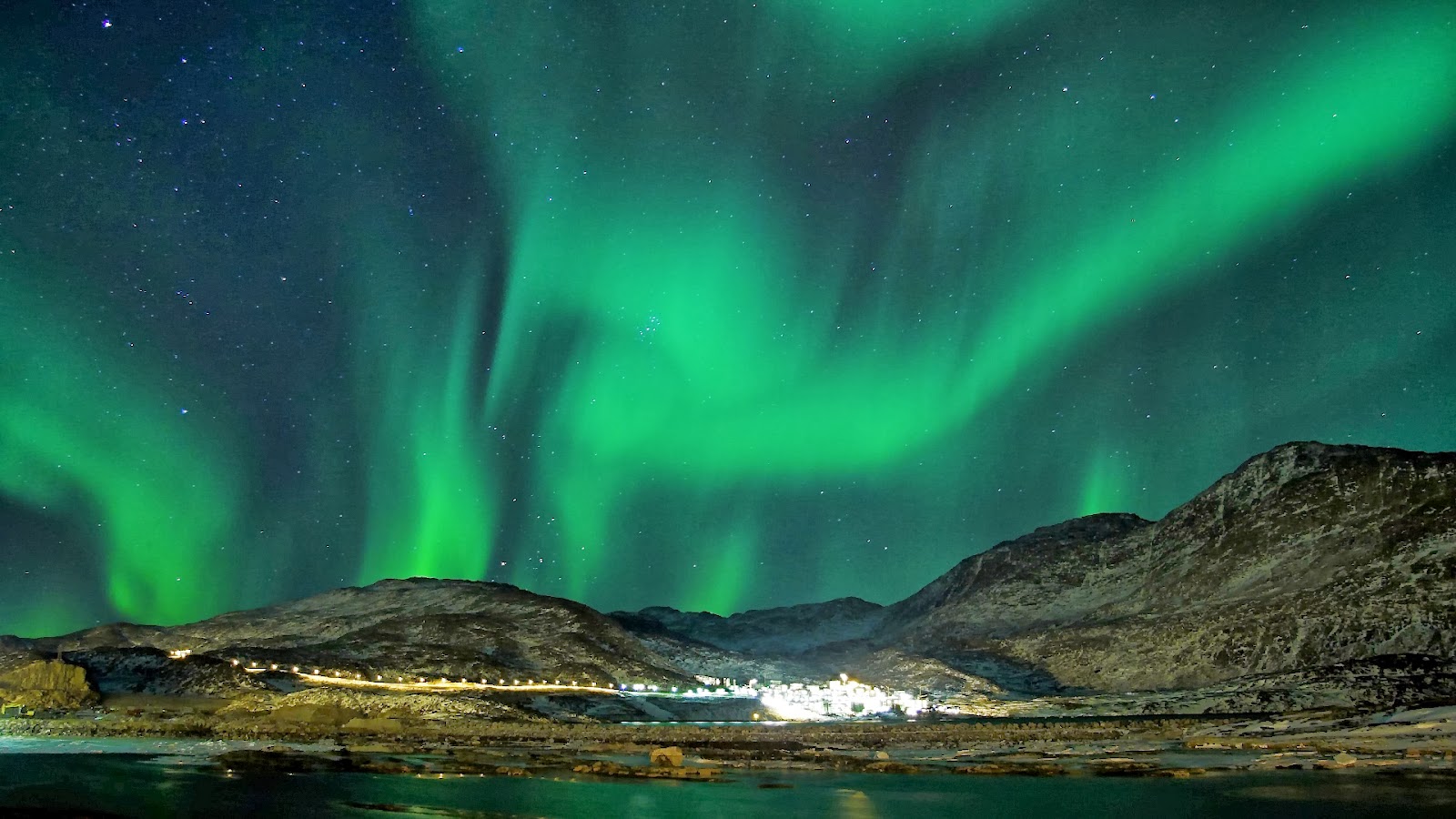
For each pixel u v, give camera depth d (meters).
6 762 39.53
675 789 33.59
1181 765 39.56
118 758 41.06
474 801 30.19
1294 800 29.34
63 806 28.30
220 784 33.34
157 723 57.06
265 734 53.81
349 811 27.92
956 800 31.17
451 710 67.69
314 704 63.59
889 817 27.72
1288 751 44.12
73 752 43.66
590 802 30.31
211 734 53.34
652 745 52.09
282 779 34.69
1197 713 73.62
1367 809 27.25
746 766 41.09
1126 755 44.66
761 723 75.62
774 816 27.84
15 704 65.69
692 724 72.19
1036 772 38.09
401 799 30.39
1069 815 27.77
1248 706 73.56
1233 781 34.12
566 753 47.38
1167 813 27.86
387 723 59.69
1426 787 31.16
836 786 34.59
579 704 82.50
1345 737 47.75
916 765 40.94
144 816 26.72
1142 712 78.38
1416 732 47.38
